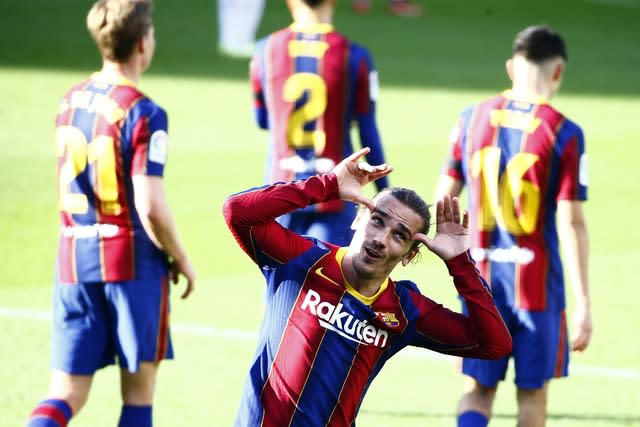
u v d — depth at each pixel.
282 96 23.81
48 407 16.77
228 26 71.94
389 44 77.00
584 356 25.97
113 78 17.36
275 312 14.08
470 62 71.69
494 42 80.38
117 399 22.55
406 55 73.12
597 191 42.84
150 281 17.28
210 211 37.69
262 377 13.99
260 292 30.06
